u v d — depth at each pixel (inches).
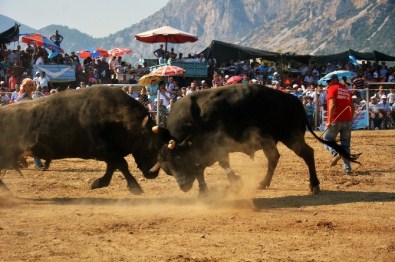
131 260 399.9
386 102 1488.7
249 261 400.5
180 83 1665.8
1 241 442.0
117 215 534.9
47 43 1627.7
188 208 567.2
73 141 601.0
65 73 1552.7
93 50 1888.5
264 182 660.1
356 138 1245.7
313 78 1899.6
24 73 1515.7
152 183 702.5
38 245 432.8
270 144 631.8
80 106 600.4
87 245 434.0
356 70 1972.2
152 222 506.3
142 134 600.7
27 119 605.9
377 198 617.6
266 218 523.8
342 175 764.0
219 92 617.0
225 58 1946.4
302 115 645.3
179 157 597.3
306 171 796.6
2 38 1637.6
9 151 611.2
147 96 1284.4
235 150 620.7
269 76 1819.6
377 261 404.2
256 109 614.9
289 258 407.8
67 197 625.9
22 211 551.8
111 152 601.6
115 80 1635.1
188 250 424.2
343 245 439.2
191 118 608.7
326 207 572.4
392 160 906.1
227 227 490.9
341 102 762.8
